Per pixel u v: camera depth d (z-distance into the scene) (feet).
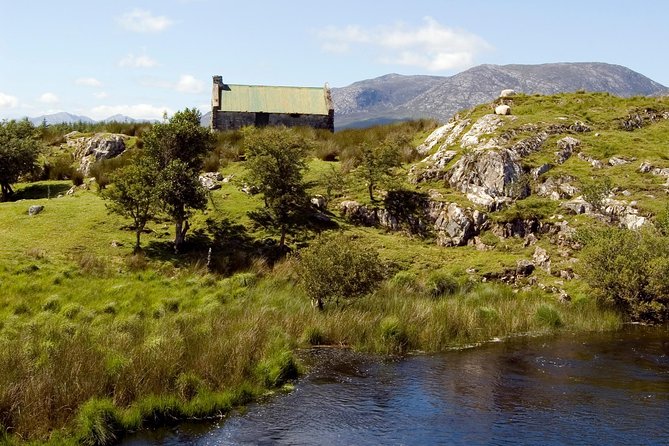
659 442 42.55
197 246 100.58
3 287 75.61
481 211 109.09
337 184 122.01
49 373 47.01
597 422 46.37
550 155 121.70
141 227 97.81
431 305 79.46
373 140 151.84
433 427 45.52
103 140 156.15
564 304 86.48
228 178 128.88
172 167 97.96
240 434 44.19
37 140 152.25
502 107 140.87
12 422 41.88
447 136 141.59
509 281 94.17
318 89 215.92
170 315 72.13
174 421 46.19
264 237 104.68
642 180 110.32
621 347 69.62
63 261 88.99
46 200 119.24
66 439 40.29
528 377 58.13
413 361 63.98
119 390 47.24
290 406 49.90
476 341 73.15
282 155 105.19
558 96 159.53
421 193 118.21
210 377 52.13
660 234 89.92
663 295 80.79
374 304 80.12
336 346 69.41
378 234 110.01
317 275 78.13
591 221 102.22
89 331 62.54
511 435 43.93
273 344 62.69
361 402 50.93
